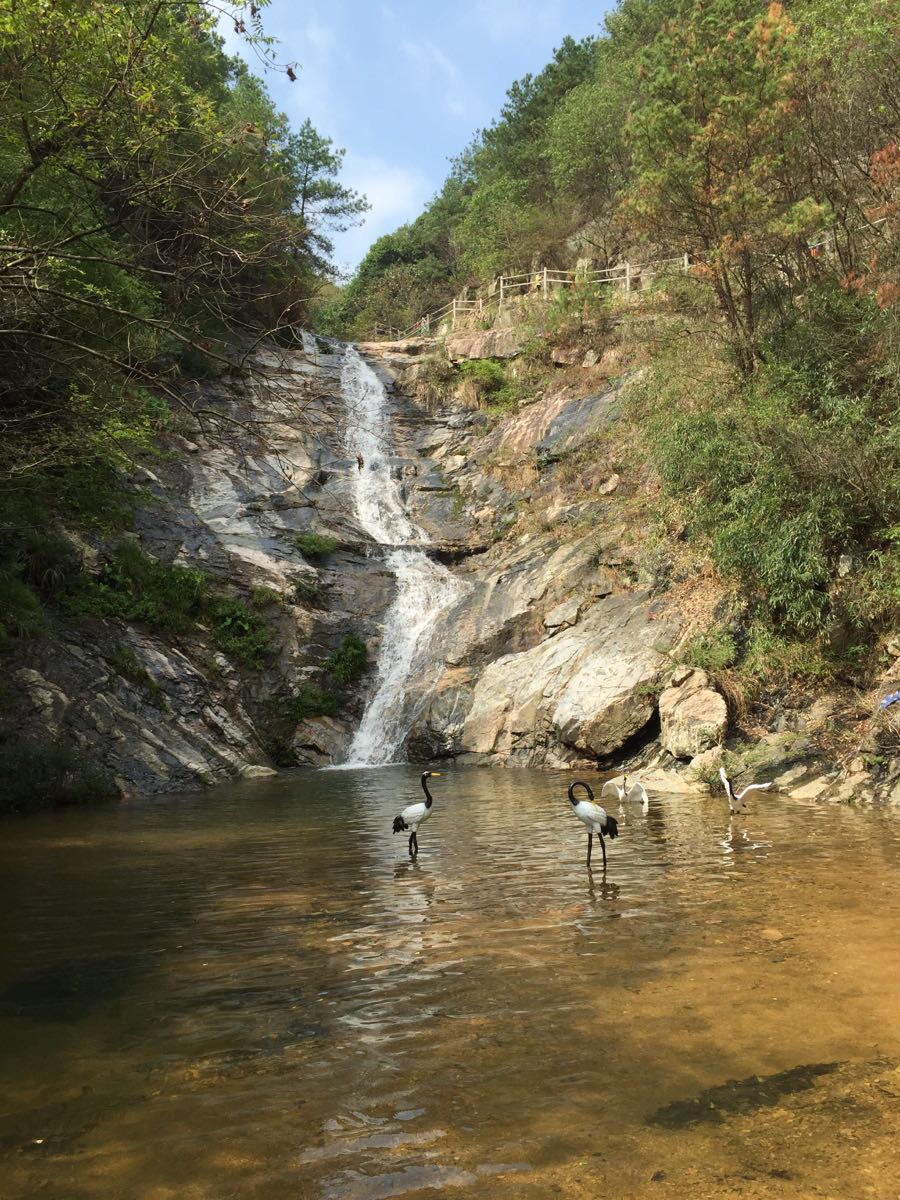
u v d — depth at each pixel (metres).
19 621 16.56
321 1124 3.42
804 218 16.33
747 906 6.66
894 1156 3.09
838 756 13.22
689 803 12.51
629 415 23.44
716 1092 3.61
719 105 16.83
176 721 17.50
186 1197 2.92
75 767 14.42
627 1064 3.89
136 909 7.03
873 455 14.72
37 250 7.24
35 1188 2.98
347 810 12.73
